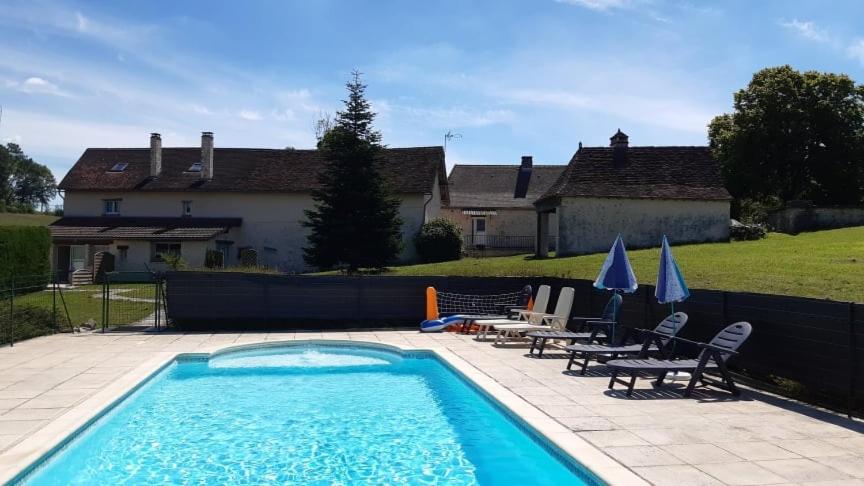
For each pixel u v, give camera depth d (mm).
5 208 91188
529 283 17141
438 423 8328
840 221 32688
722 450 6145
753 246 26266
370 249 27328
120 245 34469
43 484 6105
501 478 6355
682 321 10070
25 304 15422
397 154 38344
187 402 9414
